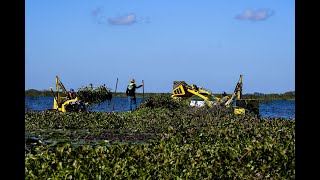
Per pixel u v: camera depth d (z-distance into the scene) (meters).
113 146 15.43
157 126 32.22
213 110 37.28
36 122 32.88
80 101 42.97
